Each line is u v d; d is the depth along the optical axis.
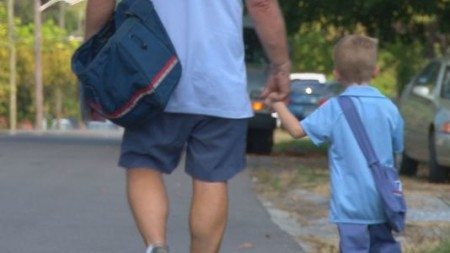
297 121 11.25
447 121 26.83
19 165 28.52
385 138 11.41
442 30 33.81
